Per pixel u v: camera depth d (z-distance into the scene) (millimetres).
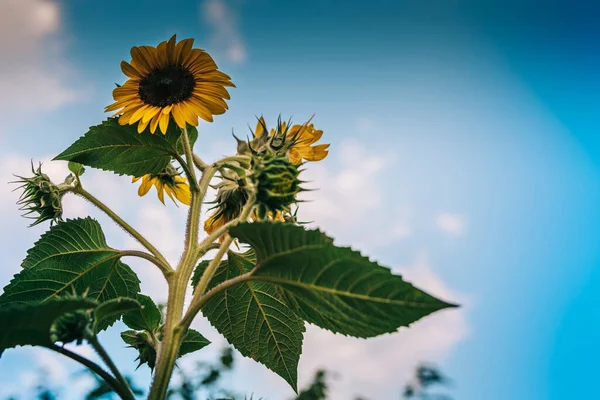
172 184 813
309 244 520
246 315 754
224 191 708
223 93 704
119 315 682
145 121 690
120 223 702
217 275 752
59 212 780
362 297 521
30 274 695
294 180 632
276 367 752
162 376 536
